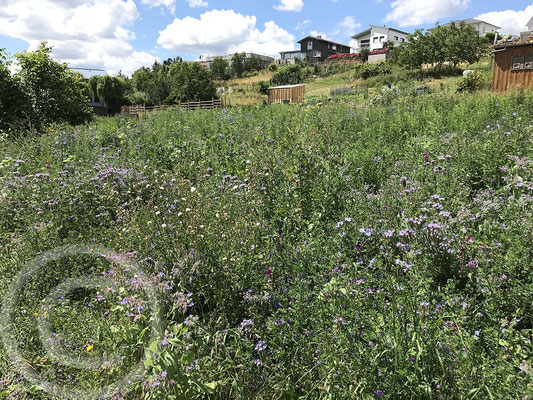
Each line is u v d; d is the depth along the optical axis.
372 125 8.40
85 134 9.59
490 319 2.36
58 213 4.29
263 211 4.19
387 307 2.40
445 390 1.96
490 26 73.69
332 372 2.18
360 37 84.69
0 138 9.23
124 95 51.06
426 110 9.18
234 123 10.05
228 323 2.82
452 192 4.19
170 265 3.18
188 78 40.19
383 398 2.00
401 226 3.54
